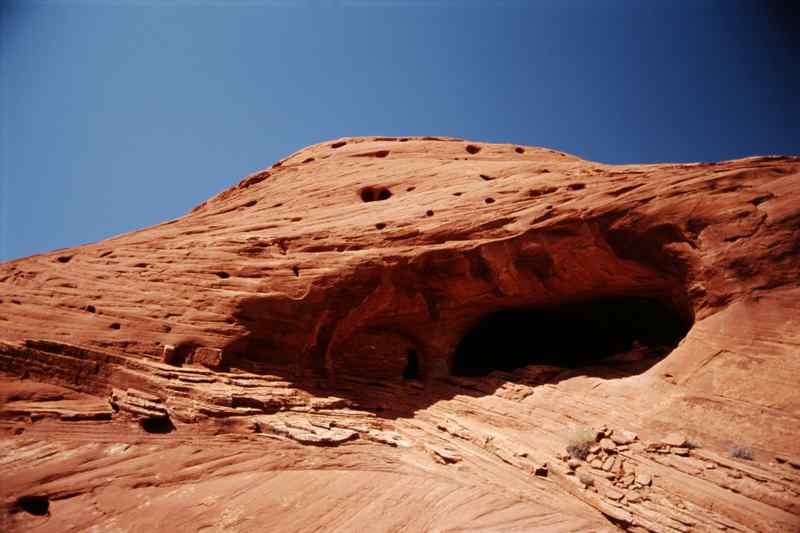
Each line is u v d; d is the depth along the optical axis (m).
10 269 17.31
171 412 11.70
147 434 11.24
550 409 11.39
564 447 9.90
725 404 9.32
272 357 13.92
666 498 7.96
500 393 12.84
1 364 12.82
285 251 15.48
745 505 7.40
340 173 20.31
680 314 12.79
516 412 11.74
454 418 12.32
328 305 14.19
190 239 16.94
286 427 11.29
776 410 8.73
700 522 7.37
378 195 18.78
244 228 17.31
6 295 15.52
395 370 15.48
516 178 15.80
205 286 14.53
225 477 9.76
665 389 10.34
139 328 13.84
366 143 22.89
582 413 10.82
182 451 10.60
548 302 14.81
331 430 11.49
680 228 11.25
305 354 14.36
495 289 14.32
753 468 7.93
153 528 8.16
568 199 13.23
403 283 14.54
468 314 15.46
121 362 13.02
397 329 15.96
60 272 16.25
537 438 10.58
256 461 10.29
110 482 9.47
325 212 17.48
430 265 14.20
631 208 11.92
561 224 12.77
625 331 15.38
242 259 15.12
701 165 12.85
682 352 10.67
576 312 15.62
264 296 13.93
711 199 11.16
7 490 8.90
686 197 11.43
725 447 8.66
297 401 12.73
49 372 12.73
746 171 11.40
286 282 14.24
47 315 14.41
